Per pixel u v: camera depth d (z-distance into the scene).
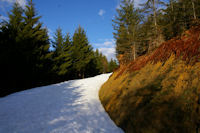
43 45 16.45
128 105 5.17
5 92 10.34
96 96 9.73
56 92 10.41
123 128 4.32
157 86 4.90
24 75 12.48
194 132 2.64
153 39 12.38
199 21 7.04
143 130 3.61
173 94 3.97
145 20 15.96
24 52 12.32
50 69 17.38
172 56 5.75
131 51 18.06
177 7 13.01
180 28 10.49
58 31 23.30
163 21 14.46
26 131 4.20
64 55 22.19
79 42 27.89
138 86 6.02
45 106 6.86
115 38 21.14
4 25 12.52
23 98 8.40
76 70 26.30
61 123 4.84
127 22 19.44
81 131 4.25
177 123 3.08
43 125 4.65
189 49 4.88
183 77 4.17
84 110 6.41
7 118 5.22
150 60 7.53
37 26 15.48
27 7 15.10
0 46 10.81
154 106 4.05
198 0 12.07
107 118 5.46
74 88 12.34
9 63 10.70
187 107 3.22
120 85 7.90
